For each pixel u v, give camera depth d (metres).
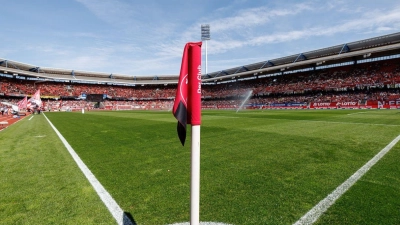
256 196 3.57
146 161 5.74
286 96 55.06
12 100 54.22
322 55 48.06
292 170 4.83
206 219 2.90
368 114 21.95
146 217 2.96
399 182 4.04
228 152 6.56
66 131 12.23
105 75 73.81
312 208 3.15
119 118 23.02
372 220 2.82
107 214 3.05
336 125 12.77
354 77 45.56
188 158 5.99
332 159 5.63
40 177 4.59
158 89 82.50
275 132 10.32
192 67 1.91
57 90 66.06
